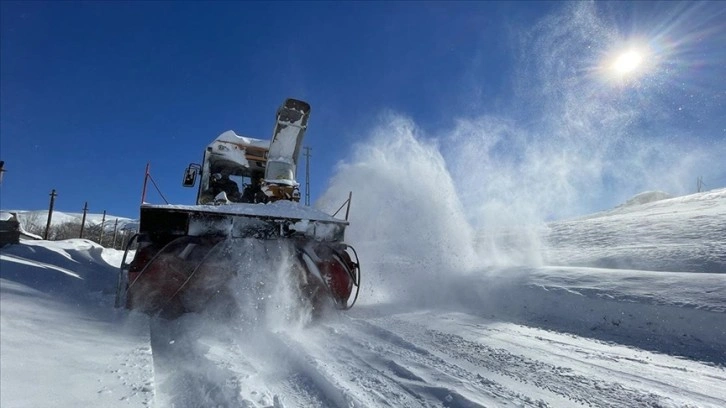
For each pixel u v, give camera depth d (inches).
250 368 109.0
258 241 186.1
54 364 94.1
